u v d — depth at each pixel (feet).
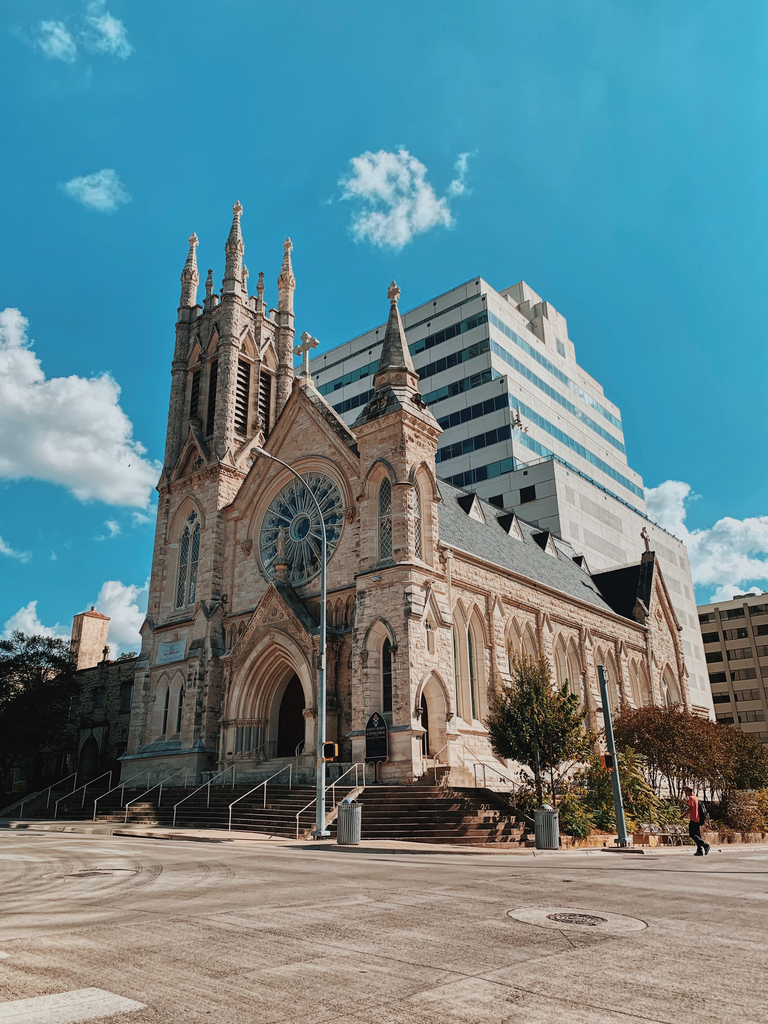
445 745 99.25
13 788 203.41
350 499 119.55
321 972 21.43
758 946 25.02
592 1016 17.35
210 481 148.25
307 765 105.29
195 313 174.29
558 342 304.50
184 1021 17.01
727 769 122.11
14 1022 16.56
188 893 37.65
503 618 128.57
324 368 326.65
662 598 198.49
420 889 39.04
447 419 262.26
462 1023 16.90
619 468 323.37
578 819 85.87
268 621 118.83
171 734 136.15
